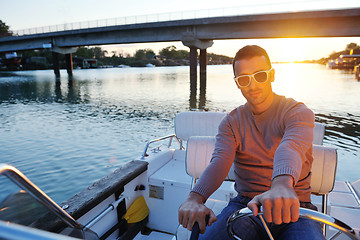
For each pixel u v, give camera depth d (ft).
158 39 125.29
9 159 31.09
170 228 9.52
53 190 24.39
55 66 192.03
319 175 5.93
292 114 3.95
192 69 140.26
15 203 3.40
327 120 44.86
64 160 30.66
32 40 172.65
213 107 62.69
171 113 57.16
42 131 42.98
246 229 3.77
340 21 88.99
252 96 4.05
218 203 5.83
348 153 29.17
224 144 4.36
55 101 78.43
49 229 4.02
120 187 7.95
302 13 91.25
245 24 105.29
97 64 604.90
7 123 49.21
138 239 9.27
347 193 8.97
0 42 183.52
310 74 209.97
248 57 3.96
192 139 7.65
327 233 7.06
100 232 7.66
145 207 9.45
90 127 45.42
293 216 2.48
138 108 64.39
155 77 200.85
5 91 105.60
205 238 3.78
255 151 4.25
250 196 4.31
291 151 3.31
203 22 110.83
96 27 139.64
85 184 25.38
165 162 10.95
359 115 48.52
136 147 34.63
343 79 144.97
